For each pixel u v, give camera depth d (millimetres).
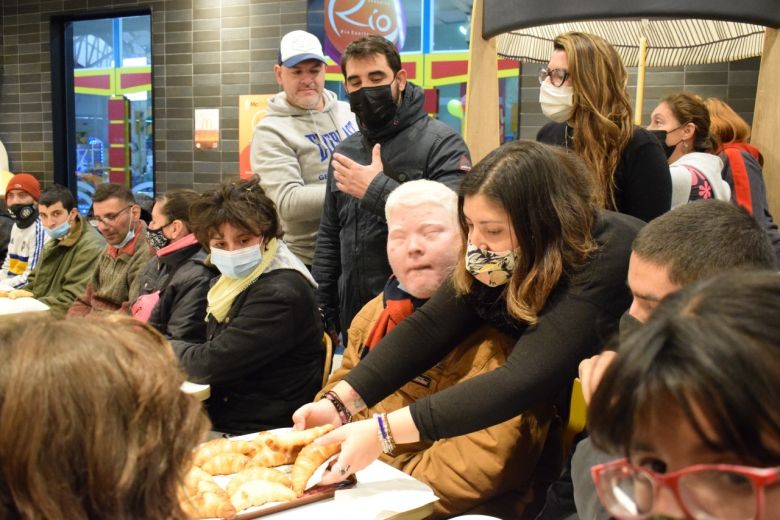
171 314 2824
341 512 1395
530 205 1497
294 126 3309
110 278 4082
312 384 2537
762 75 2670
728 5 2221
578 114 2172
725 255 1079
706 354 526
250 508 1390
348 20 5250
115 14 6254
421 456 1740
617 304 1533
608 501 601
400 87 2598
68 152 6789
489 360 1714
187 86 5930
